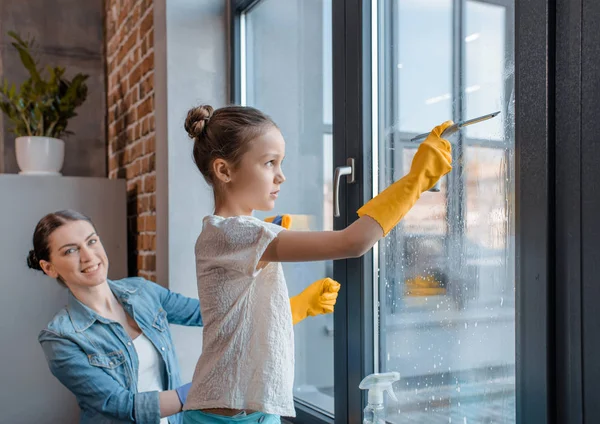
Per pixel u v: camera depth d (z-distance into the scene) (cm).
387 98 138
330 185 161
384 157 139
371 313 142
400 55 134
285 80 184
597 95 81
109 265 248
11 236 229
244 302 102
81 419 150
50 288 231
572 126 85
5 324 226
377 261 142
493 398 110
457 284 118
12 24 299
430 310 126
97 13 315
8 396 224
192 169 203
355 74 142
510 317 105
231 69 208
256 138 100
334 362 152
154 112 223
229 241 96
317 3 167
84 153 313
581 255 84
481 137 111
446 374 122
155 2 213
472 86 113
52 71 268
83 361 144
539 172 89
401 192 88
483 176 111
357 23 141
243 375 101
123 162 276
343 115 147
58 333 145
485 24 109
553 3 88
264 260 95
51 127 265
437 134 93
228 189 105
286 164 186
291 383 104
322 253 88
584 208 83
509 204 105
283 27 185
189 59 204
